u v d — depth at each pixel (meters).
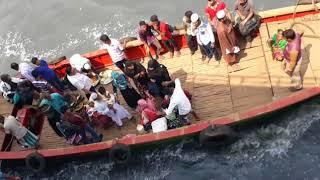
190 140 13.90
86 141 14.62
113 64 16.84
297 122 13.62
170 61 16.14
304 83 13.87
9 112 16.58
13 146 15.63
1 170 15.32
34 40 21.83
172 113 13.88
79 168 14.70
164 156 14.18
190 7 20.52
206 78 15.26
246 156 13.53
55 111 14.41
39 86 15.67
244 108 14.06
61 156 14.36
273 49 14.83
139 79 14.20
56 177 14.81
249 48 15.47
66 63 16.75
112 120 14.84
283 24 15.52
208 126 13.41
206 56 15.72
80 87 14.80
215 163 13.65
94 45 20.84
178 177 13.69
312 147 13.14
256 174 13.10
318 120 13.55
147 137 13.77
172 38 15.76
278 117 13.69
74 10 22.08
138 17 20.92
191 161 13.88
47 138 15.53
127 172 14.24
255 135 13.78
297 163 12.98
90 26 21.44
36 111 15.68
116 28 20.95
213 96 14.71
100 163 14.55
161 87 14.30
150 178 13.95
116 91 15.67
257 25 15.17
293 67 13.28
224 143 13.57
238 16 15.20
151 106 14.01
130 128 14.91
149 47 15.89
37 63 15.45
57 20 22.11
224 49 14.83
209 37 14.76
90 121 14.98
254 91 14.37
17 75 17.14
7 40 22.12
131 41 16.42
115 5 21.58
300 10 15.31
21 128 14.63
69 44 21.25
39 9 22.67
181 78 15.52
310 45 14.62
